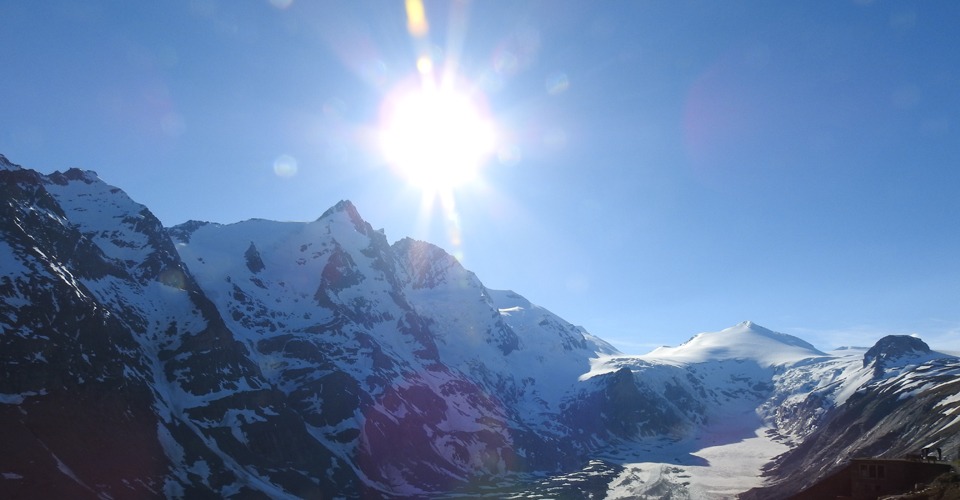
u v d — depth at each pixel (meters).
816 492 116.31
